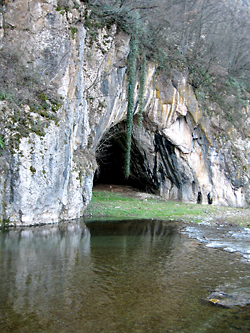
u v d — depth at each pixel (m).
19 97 12.03
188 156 25.03
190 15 27.11
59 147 12.82
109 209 18.20
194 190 25.55
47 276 6.50
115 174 30.44
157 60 21.98
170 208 20.31
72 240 10.28
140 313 5.05
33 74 12.48
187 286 6.39
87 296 5.59
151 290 6.05
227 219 17.67
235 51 33.75
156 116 23.17
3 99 11.59
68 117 13.57
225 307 5.44
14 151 11.35
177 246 10.16
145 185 27.48
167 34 23.27
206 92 26.59
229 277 7.10
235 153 26.38
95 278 6.54
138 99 20.92
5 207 11.55
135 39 18.38
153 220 16.23
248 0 42.59
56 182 12.80
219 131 26.14
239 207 25.80
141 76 20.22
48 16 13.01
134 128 24.16
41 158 12.04
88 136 16.88
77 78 14.39
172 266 7.77
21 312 4.87
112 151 28.22
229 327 4.73
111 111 18.27
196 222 16.19
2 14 12.43
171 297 5.77
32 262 7.45
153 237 11.64
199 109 24.80
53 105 12.76
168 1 23.50
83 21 14.47
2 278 6.27
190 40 28.11
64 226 12.83
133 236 11.66
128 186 28.95
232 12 33.66
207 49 29.30
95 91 16.61
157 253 9.05
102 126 17.89
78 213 15.28
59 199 13.21
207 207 22.52
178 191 25.91
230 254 9.33
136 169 27.11
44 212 12.67
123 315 4.95
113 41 16.80
